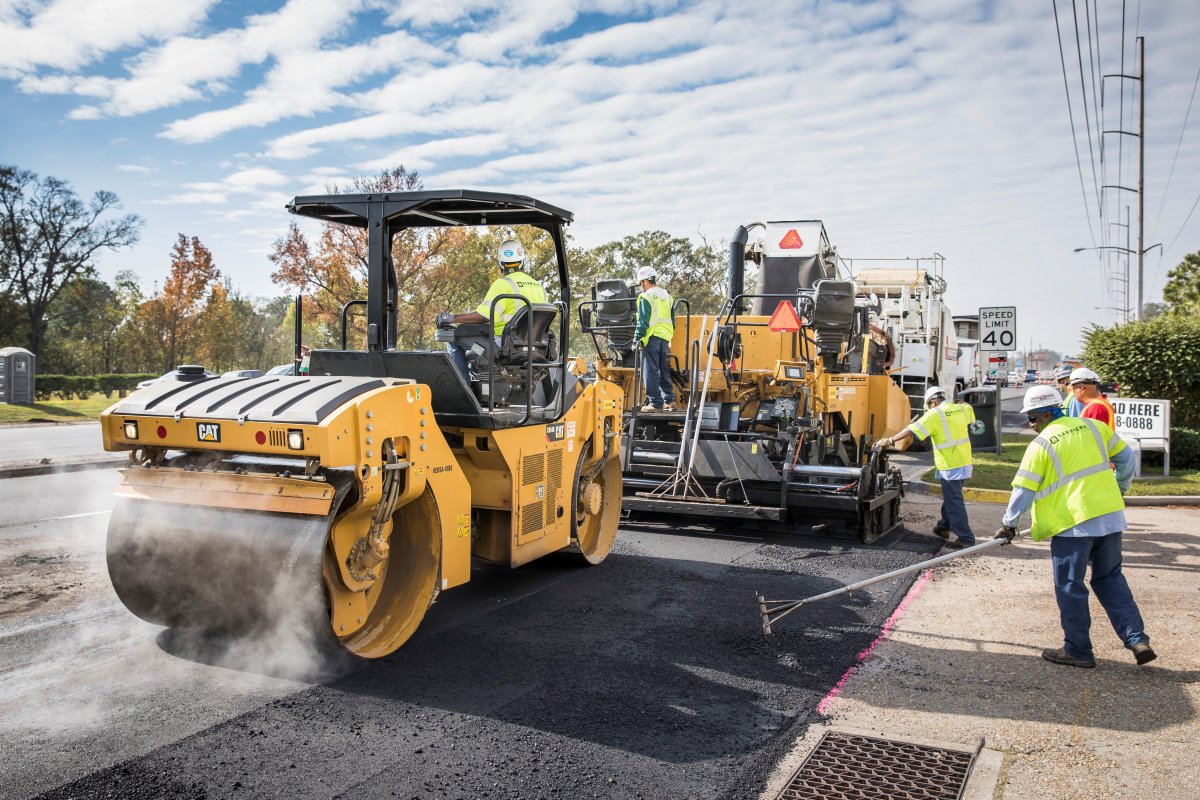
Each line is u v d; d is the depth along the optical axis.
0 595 5.77
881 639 5.37
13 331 49.56
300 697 4.18
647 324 9.35
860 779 3.50
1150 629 5.54
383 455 4.38
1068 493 4.88
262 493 4.28
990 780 3.49
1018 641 5.34
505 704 4.17
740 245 11.35
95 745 3.61
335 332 24.81
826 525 8.55
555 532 6.39
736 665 4.84
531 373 5.57
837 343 9.38
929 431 8.17
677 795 3.33
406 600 4.80
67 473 12.24
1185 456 13.43
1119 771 3.60
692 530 8.77
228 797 3.21
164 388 4.79
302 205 5.57
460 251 27.30
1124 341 14.91
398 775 3.42
